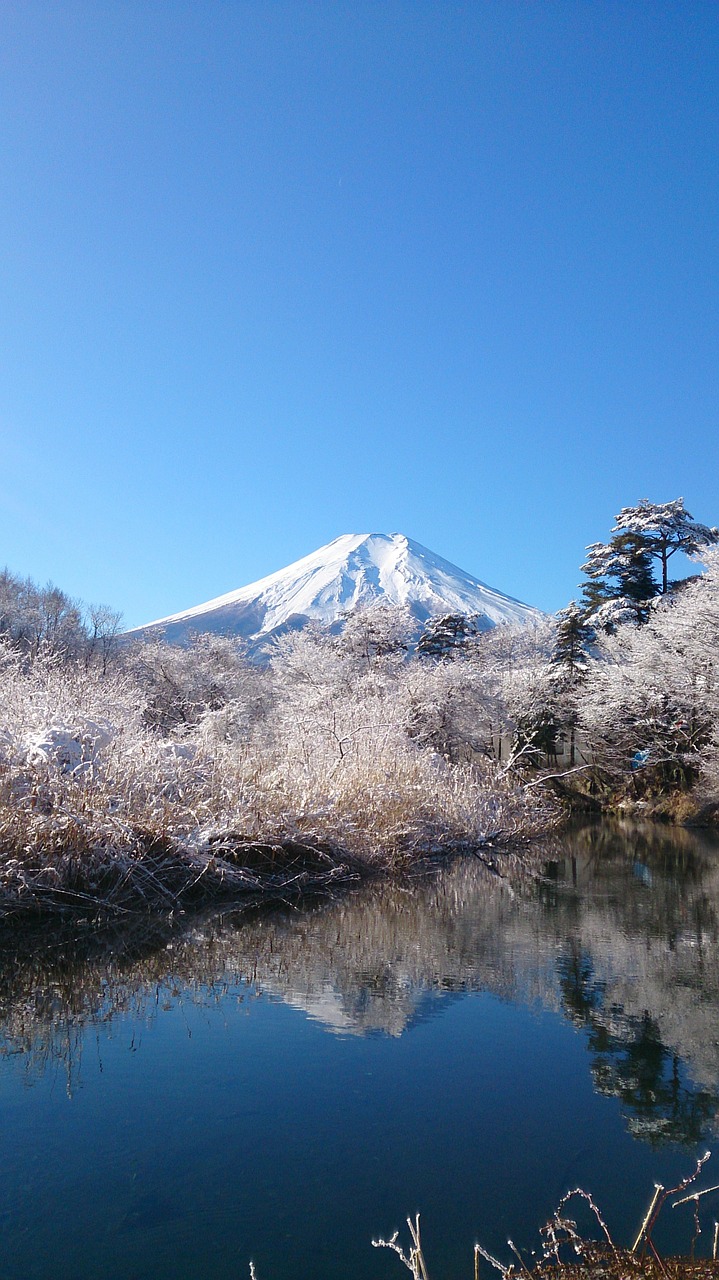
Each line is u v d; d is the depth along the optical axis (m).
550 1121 3.74
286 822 10.38
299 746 13.52
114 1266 2.61
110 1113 3.78
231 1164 3.31
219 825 9.58
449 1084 4.12
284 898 9.45
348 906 9.11
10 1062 4.37
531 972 6.23
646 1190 3.18
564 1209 3.03
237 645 41.19
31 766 8.46
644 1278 2.57
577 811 26.70
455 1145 3.48
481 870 12.30
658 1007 5.36
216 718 15.10
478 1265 2.66
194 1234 2.84
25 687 11.82
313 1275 2.59
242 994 5.61
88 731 9.70
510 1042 4.72
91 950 6.73
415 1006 5.37
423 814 13.49
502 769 17.83
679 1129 3.66
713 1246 2.78
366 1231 2.87
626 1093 4.04
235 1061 4.39
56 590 39.94
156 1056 4.46
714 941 7.32
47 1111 3.78
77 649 35.06
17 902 7.52
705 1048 4.63
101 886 8.34
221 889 9.38
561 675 31.23
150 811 9.02
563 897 9.84
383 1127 3.65
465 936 7.50
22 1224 2.88
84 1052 4.52
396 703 20.62
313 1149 3.45
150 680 34.16
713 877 11.66
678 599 26.72
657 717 25.34
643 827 20.42
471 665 26.03
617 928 7.91
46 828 7.95
